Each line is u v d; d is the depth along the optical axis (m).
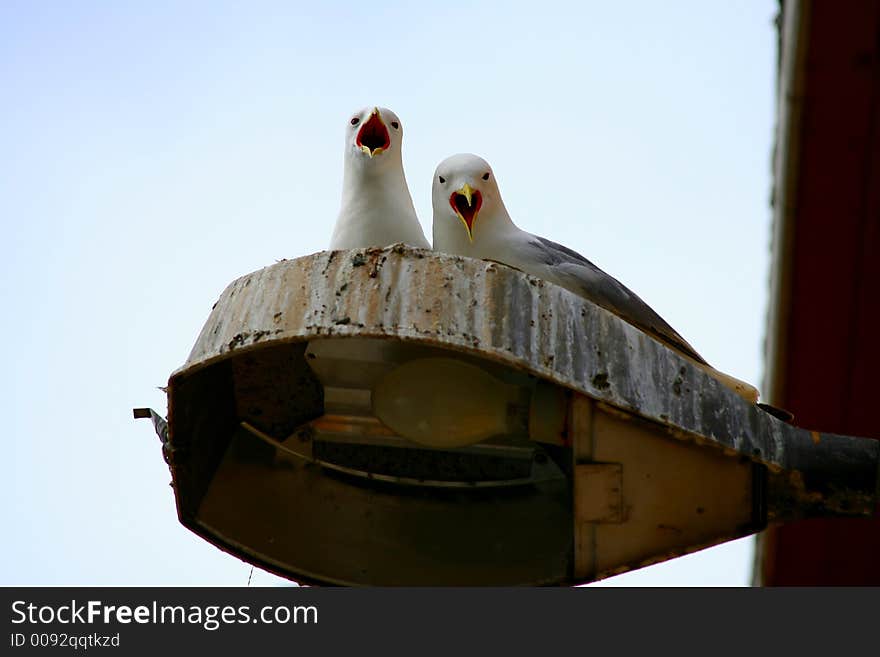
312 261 7.75
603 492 8.00
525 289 7.64
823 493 7.96
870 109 10.12
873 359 11.57
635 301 9.99
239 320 7.71
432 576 8.57
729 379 8.45
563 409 8.25
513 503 8.79
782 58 10.45
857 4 9.48
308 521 8.75
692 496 8.01
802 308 11.43
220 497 8.67
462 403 8.38
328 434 8.91
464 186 10.09
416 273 7.60
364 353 8.59
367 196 10.13
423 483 8.90
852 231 10.90
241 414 8.94
